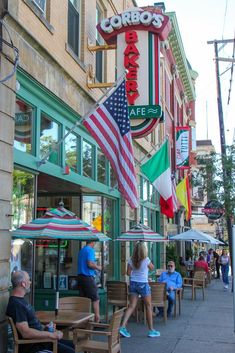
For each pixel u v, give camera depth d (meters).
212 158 23.94
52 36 9.30
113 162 8.53
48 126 9.31
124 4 16.02
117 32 11.86
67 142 10.33
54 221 6.78
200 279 17.58
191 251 33.69
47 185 10.89
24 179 8.09
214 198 23.48
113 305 11.75
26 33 7.86
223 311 14.20
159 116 11.41
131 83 11.59
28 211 8.20
